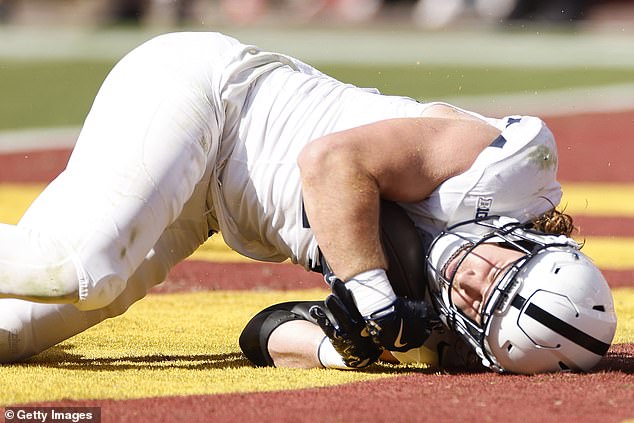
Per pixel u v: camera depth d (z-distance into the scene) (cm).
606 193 4038
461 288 1310
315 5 12250
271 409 1143
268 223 1447
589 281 1298
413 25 12006
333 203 1305
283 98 1440
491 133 1365
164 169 1355
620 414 1120
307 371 1406
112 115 1392
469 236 1332
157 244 1502
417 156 1326
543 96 6938
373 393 1228
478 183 1326
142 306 2023
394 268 1343
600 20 11756
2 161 4728
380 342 1320
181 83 1411
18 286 1298
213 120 1418
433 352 1438
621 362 1436
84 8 11975
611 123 5975
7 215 3206
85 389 1254
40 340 1474
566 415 1115
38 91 7081
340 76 7638
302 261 1447
